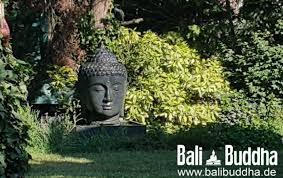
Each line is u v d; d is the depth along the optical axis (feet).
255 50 72.74
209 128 57.77
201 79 69.97
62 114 60.95
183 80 69.46
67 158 49.11
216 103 70.38
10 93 30.96
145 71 68.74
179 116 66.90
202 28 77.46
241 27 76.74
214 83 70.23
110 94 57.98
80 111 60.75
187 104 69.77
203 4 82.17
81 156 50.34
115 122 58.80
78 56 69.15
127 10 85.97
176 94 67.97
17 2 72.02
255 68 71.87
